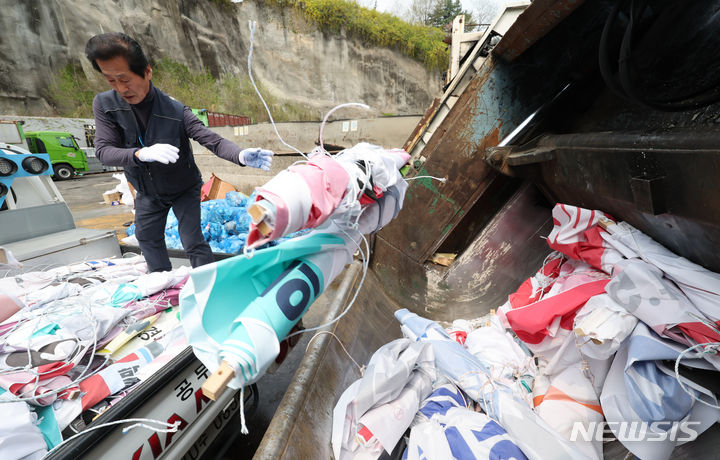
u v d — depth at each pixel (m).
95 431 0.86
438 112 2.38
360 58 28.75
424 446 1.14
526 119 2.25
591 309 1.29
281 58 27.88
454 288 2.49
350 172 0.89
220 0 25.47
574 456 1.03
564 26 1.91
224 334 0.76
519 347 1.73
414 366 1.38
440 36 30.77
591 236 1.55
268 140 6.72
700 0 1.38
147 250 2.08
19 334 1.24
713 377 1.09
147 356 1.37
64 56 20.64
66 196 8.35
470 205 2.48
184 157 1.81
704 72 1.31
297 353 2.25
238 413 1.56
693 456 1.09
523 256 2.37
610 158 1.41
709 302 1.11
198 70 25.69
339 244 0.97
